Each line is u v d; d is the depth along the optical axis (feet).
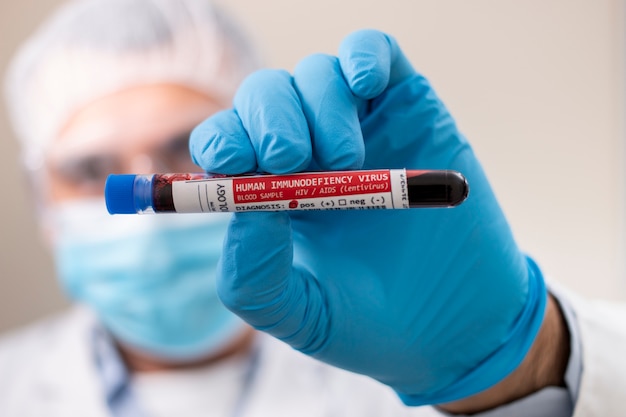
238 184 1.77
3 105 5.92
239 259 1.87
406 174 1.72
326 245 2.22
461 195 1.70
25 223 6.03
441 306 2.17
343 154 1.89
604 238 5.16
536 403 2.27
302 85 2.02
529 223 5.31
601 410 2.22
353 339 2.15
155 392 4.70
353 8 5.46
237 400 4.69
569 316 2.36
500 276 2.20
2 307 6.09
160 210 1.82
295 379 4.77
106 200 1.82
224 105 4.90
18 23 5.88
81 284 4.58
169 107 4.65
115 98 4.67
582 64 5.07
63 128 4.69
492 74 5.24
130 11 4.72
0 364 5.24
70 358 5.01
